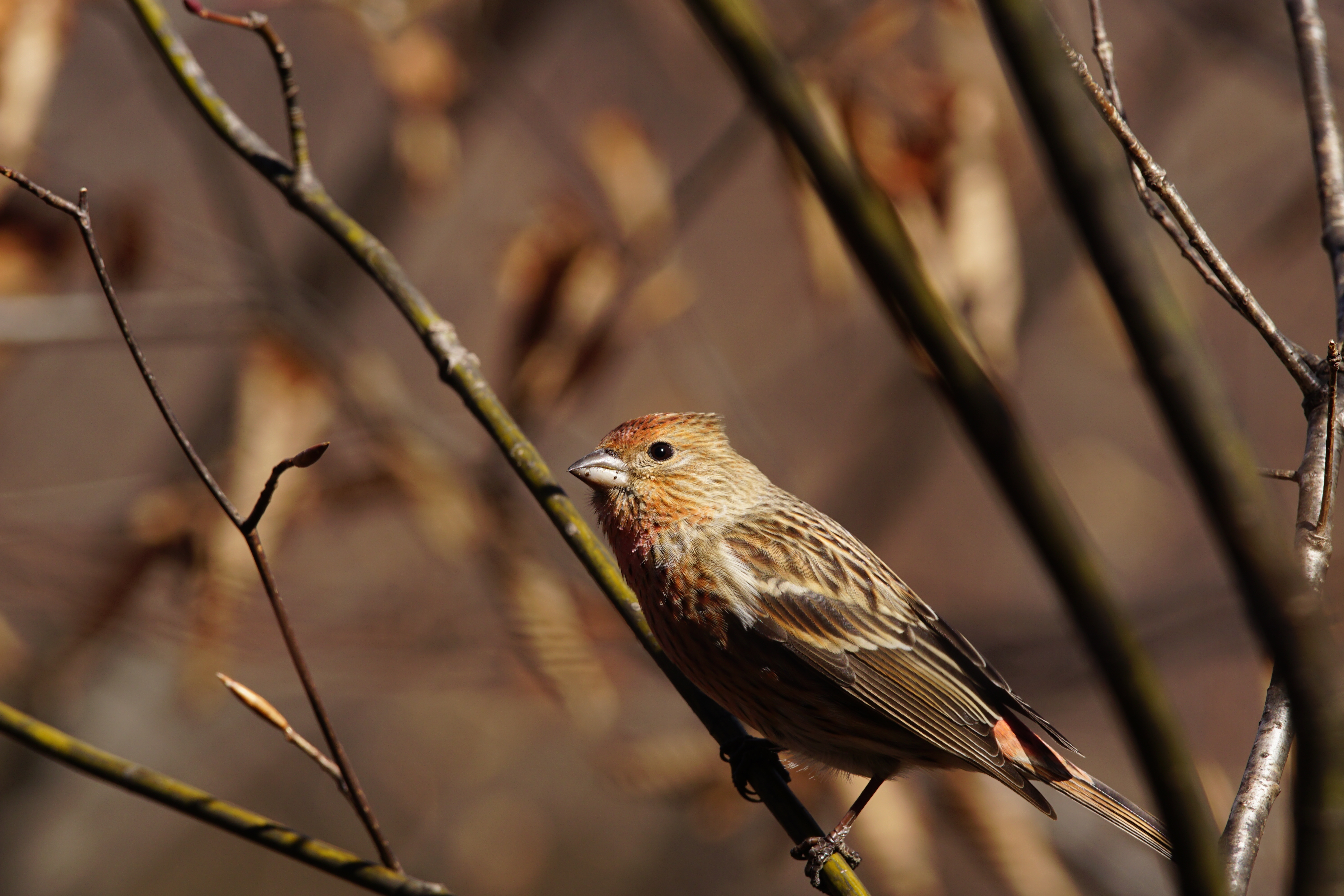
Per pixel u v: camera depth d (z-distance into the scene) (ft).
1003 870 35.09
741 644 25.49
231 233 41.88
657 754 37.78
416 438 36.91
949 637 26.81
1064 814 44.24
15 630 42.96
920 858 33.45
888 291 9.23
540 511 39.91
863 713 25.67
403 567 44.78
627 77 65.16
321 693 53.62
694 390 46.47
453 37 39.65
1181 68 57.16
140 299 35.73
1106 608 9.18
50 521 41.47
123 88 54.29
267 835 18.85
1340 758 9.34
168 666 46.73
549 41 56.03
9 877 45.55
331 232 24.23
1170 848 10.73
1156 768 9.53
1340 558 35.06
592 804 63.16
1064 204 8.87
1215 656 53.06
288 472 35.19
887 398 60.75
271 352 36.01
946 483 71.77
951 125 31.30
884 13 31.71
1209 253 18.72
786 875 60.44
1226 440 8.83
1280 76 46.65
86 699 46.01
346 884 63.52
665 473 26.48
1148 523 59.47
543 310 35.29
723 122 65.77
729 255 71.05
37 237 35.55
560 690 36.94
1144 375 8.93
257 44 60.03
